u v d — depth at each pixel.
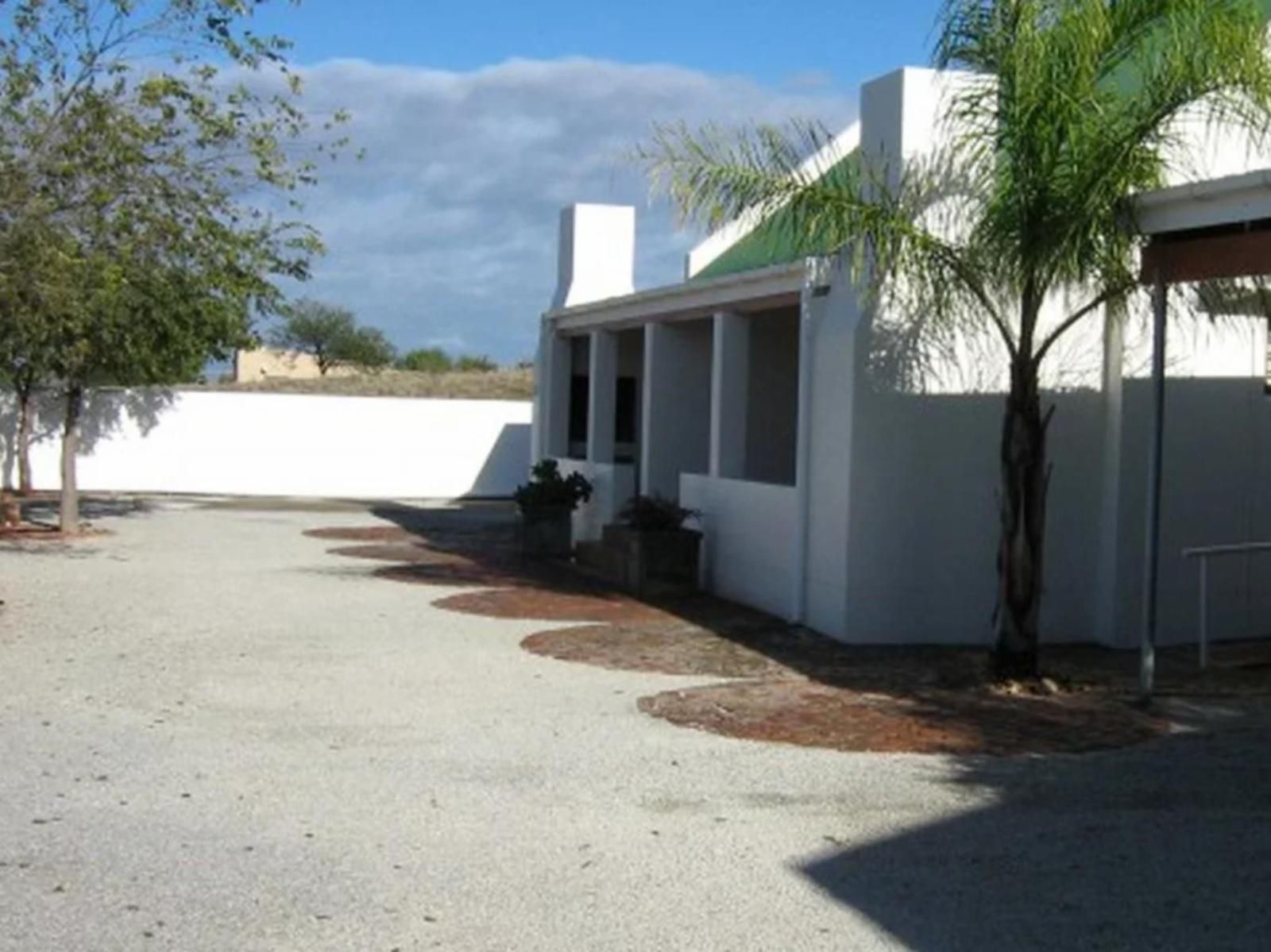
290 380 47.88
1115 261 11.25
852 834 7.70
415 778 8.75
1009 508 11.98
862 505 14.32
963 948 6.03
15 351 20.75
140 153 15.24
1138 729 10.47
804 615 15.41
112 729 9.96
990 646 14.13
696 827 7.80
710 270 22.14
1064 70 11.03
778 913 6.44
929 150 13.20
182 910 6.37
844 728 10.33
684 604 17.16
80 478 34.47
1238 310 13.33
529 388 45.22
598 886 6.79
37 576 18.61
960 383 14.41
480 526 27.67
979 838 7.65
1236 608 14.79
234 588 17.88
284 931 6.14
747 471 20.48
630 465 23.19
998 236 11.41
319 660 12.87
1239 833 7.77
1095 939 6.15
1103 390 14.50
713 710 10.91
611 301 21.69
